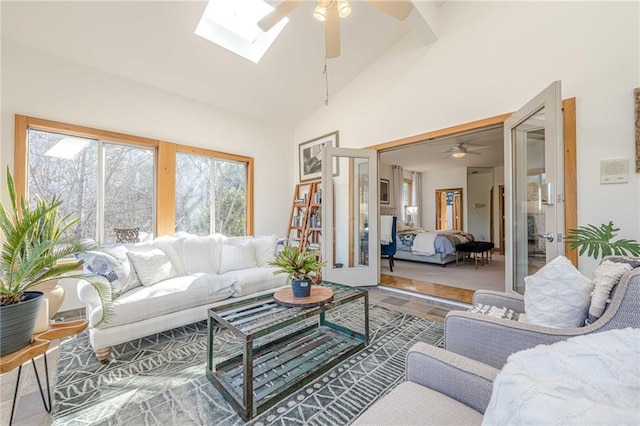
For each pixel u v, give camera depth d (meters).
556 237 2.09
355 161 4.12
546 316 1.22
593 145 2.29
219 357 2.04
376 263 3.98
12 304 1.19
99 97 3.20
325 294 2.10
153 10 2.68
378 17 3.24
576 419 0.43
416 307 3.13
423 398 0.89
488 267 5.44
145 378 1.80
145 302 2.20
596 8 2.30
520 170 2.66
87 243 1.64
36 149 2.91
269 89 4.12
